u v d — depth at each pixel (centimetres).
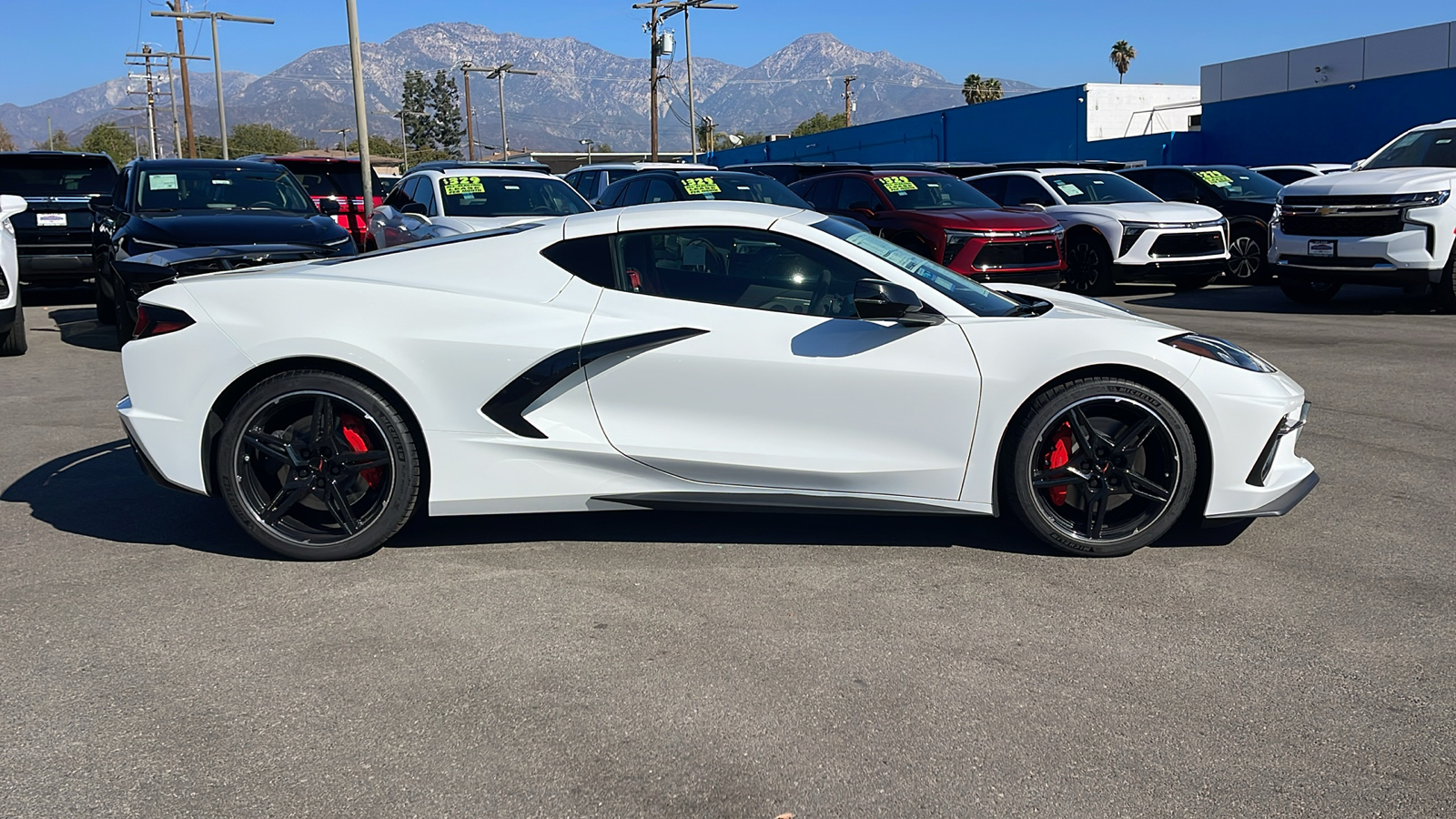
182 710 284
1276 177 1802
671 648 322
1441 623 336
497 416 393
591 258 405
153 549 411
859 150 4200
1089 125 3328
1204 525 437
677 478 400
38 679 302
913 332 391
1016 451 391
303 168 1641
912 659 314
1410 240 1041
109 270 895
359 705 287
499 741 269
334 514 392
